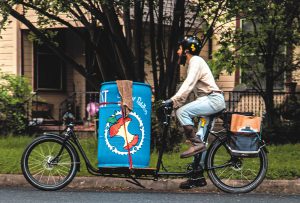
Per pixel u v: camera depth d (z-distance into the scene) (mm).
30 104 14398
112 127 6949
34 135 13539
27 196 6926
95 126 13102
